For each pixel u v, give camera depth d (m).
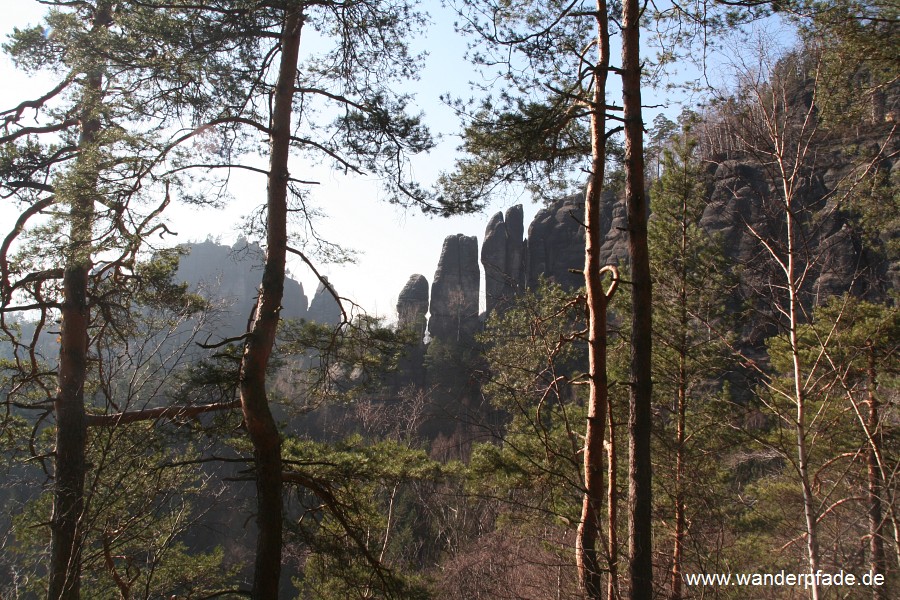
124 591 8.50
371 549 10.30
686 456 10.88
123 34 9.18
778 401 9.46
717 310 11.71
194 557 12.02
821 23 7.10
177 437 8.58
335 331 10.66
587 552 7.71
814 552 6.34
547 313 10.20
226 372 8.73
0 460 11.02
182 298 11.68
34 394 13.54
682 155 11.80
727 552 7.45
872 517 6.41
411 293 47.81
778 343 11.62
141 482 7.70
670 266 11.86
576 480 9.56
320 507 9.67
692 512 9.41
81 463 10.28
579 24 9.11
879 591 5.82
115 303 11.54
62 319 11.24
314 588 11.32
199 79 9.41
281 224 9.30
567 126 9.13
